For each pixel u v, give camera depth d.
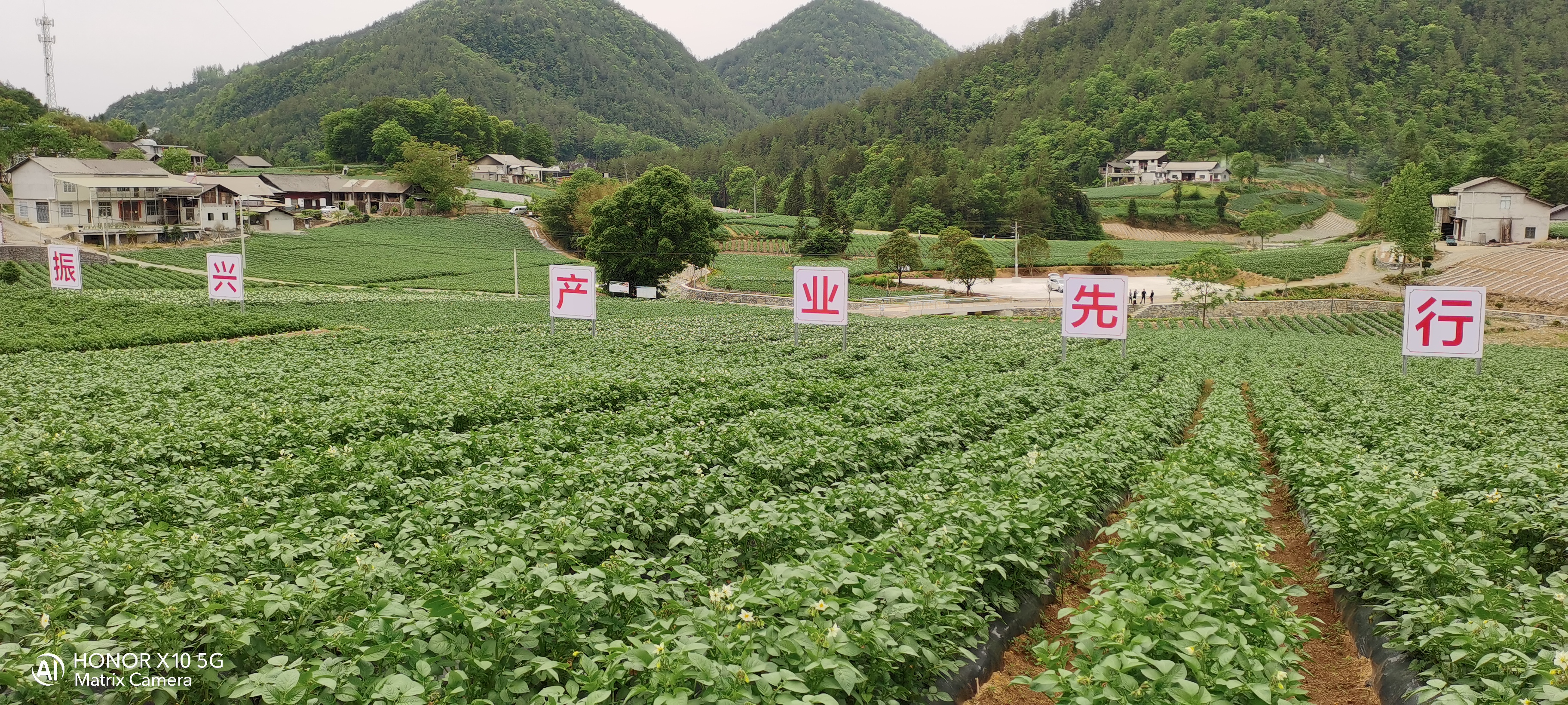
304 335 44.38
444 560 9.15
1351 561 11.08
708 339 44.34
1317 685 9.75
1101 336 35.03
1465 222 114.19
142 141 188.12
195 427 17.58
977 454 15.51
